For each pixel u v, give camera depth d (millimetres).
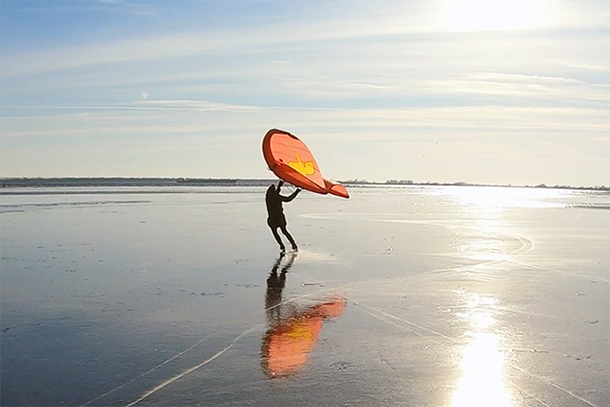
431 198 81625
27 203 50250
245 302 13398
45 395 8250
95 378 8828
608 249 22734
